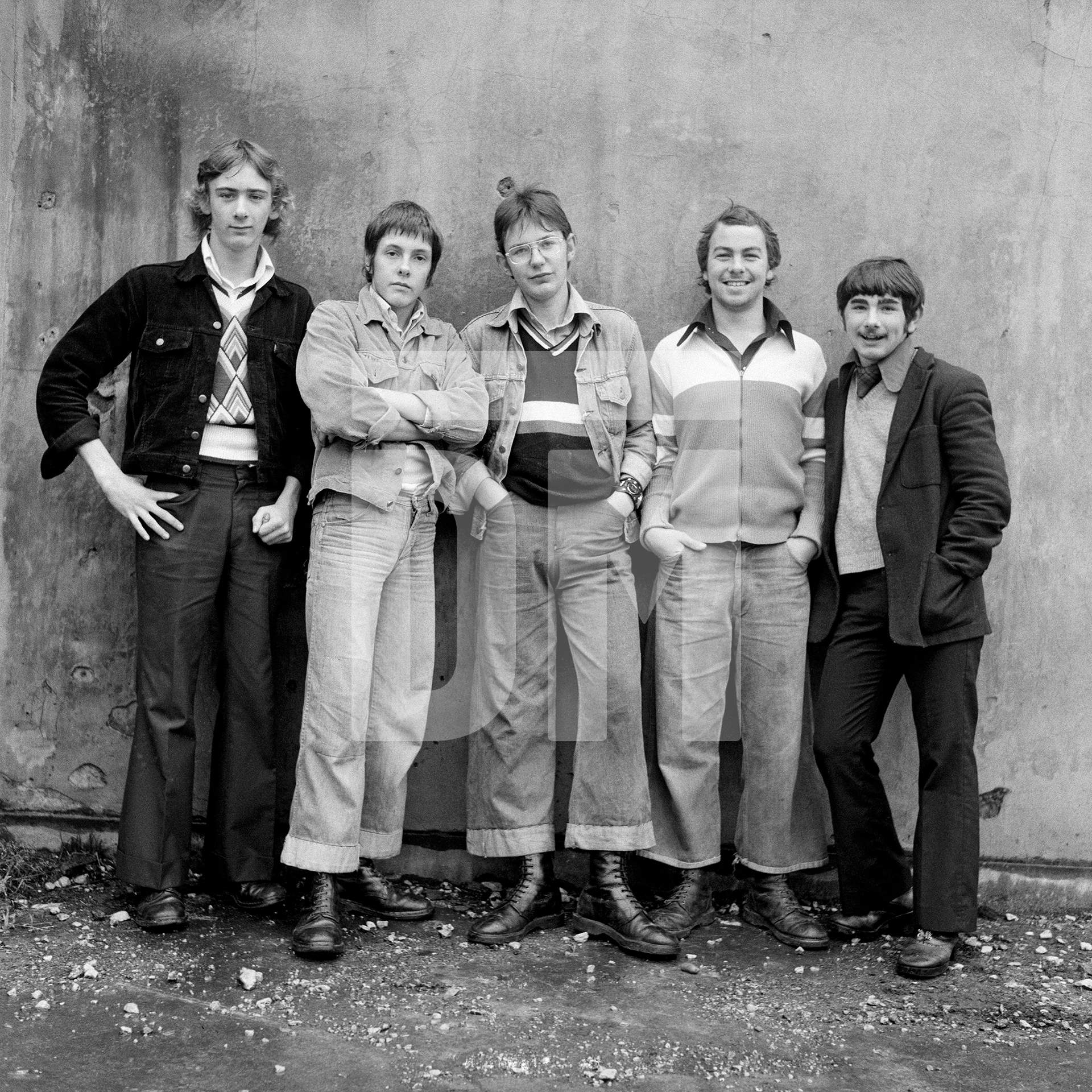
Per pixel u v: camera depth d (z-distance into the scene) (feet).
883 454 10.03
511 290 11.25
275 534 10.07
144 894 9.95
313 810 9.62
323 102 11.27
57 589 11.37
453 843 11.25
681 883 10.53
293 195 11.26
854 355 10.33
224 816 10.27
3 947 9.41
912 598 9.55
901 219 11.12
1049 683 11.19
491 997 8.85
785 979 9.37
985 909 10.94
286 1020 8.36
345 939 9.85
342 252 11.28
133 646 11.39
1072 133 11.09
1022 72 11.08
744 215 10.23
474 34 11.18
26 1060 7.71
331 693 9.62
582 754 10.20
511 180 11.21
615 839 10.10
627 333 10.52
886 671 10.12
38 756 11.42
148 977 8.95
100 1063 7.70
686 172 11.16
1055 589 11.17
